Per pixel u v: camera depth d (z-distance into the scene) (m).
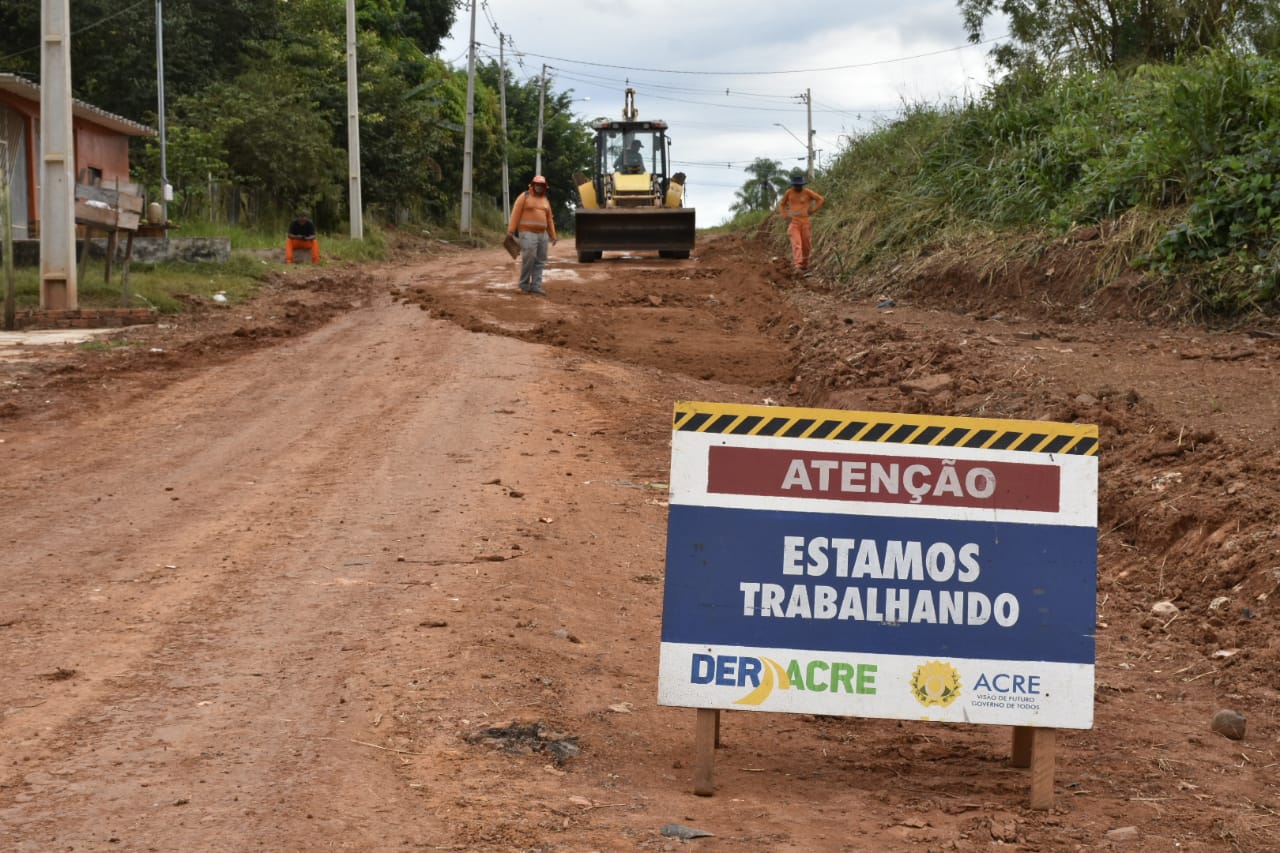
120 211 18.94
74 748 4.58
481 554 7.49
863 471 4.52
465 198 52.94
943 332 15.30
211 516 8.44
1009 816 4.43
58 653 5.68
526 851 3.91
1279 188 15.30
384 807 4.17
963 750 5.30
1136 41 26.73
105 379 13.76
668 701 4.50
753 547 4.52
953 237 20.28
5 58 38.22
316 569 7.15
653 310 19.56
